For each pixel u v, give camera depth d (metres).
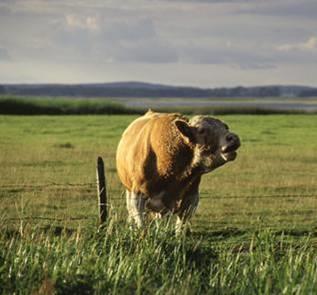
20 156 33.91
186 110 94.00
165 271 11.20
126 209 17.52
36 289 10.12
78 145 40.91
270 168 30.77
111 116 77.50
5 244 11.62
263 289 10.65
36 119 67.88
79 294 10.20
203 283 10.96
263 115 84.19
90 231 12.58
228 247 15.51
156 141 14.81
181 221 15.22
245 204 21.28
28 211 19.11
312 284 10.34
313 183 26.34
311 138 48.16
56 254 11.24
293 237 17.12
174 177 14.80
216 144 14.23
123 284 10.49
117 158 16.30
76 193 22.33
